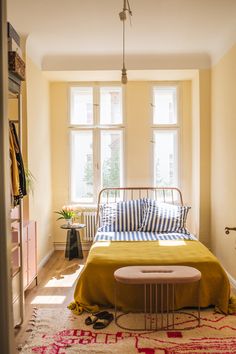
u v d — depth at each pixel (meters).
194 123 5.04
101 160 5.30
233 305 3.09
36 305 3.26
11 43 2.53
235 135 3.66
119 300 3.13
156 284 2.86
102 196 5.31
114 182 5.32
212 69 4.57
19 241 2.79
